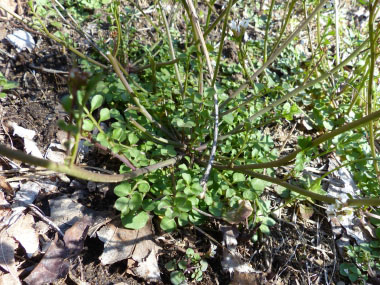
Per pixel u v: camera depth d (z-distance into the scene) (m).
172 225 1.82
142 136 2.13
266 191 2.25
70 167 1.19
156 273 1.80
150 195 1.99
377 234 2.10
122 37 2.61
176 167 2.11
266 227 2.01
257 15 3.32
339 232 2.14
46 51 2.65
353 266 1.99
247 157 2.23
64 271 1.72
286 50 2.99
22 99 2.40
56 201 1.97
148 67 2.47
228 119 1.95
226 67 2.82
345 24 3.46
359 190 2.34
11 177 2.02
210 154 1.97
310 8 2.71
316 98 2.81
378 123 2.57
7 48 2.61
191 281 1.83
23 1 2.89
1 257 1.70
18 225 1.83
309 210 2.20
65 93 2.49
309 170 2.42
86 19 2.93
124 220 1.82
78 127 1.08
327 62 2.86
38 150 2.16
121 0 3.07
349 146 2.28
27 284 1.67
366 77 2.33
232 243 1.96
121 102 2.38
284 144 2.45
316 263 2.03
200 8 3.19
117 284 1.75
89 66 2.45
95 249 1.84
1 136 2.19
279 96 2.71
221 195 2.10
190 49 1.94
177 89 2.33
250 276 1.85
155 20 3.04
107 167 2.17
